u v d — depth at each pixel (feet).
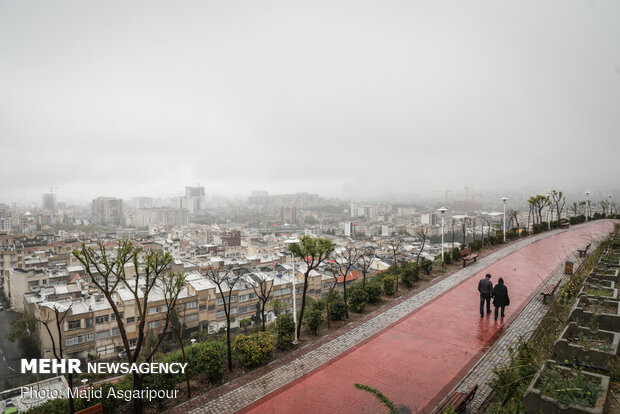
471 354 34.76
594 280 40.09
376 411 27.12
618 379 19.69
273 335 43.11
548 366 20.49
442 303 49.47
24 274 171.63
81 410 27.84
